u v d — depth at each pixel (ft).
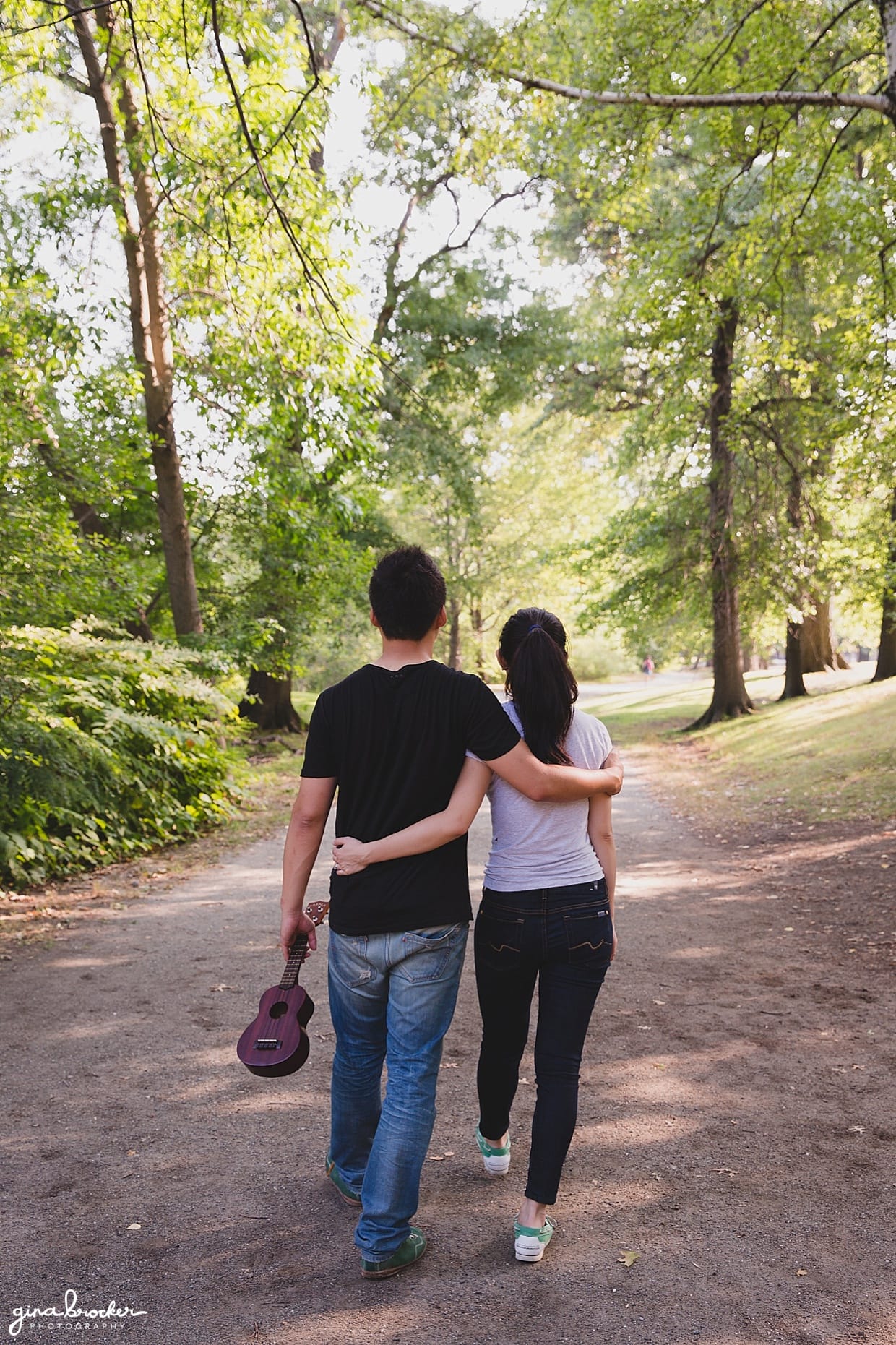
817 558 66.54
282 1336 7.89
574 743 9.68
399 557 9.10
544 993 9.33
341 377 30.42
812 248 38.27
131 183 38.99
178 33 26.32
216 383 42.73
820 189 35.50
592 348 73.15
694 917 23.30
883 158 39.19
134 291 41.70
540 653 9.56
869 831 32.45
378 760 8.77
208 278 37.11
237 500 54.13
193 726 37.17
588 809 9.77
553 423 105.50
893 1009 16.08
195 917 23.09
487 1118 10.48
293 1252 9.18
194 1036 15.25
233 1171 10.86
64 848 27.61
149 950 20.11
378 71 30.40
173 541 44.83
